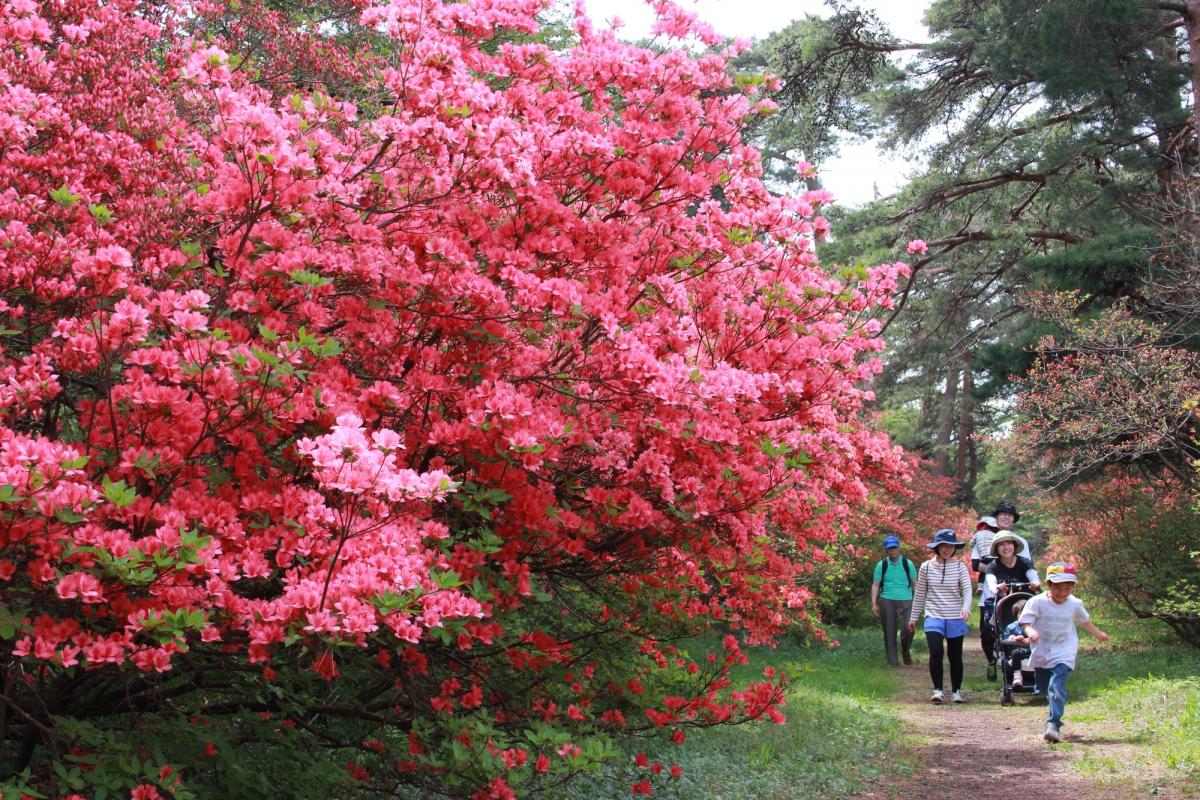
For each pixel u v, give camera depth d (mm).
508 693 5379
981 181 25406
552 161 5324
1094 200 22719
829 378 5855
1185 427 14117
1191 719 8461
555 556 5266
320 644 3533
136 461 3459
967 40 24922
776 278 6102
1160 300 15781
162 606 3389
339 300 4719
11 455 2910
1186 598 13336
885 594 15984
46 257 3896
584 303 4777
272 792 4477
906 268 6160
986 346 18391
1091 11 19875
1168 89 20859
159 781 3590
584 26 6012
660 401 4980
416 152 4801
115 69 5508
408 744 5207
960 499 42344
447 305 4617
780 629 7766
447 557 4336
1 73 4535
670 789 6688
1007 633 11398
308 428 4277
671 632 6129
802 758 7930
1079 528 15875
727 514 5480
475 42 5480
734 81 5980
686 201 5855
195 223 4703
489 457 4484
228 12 8805
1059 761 7973
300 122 4438
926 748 8750
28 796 3381
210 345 3688
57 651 3195
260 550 3752
